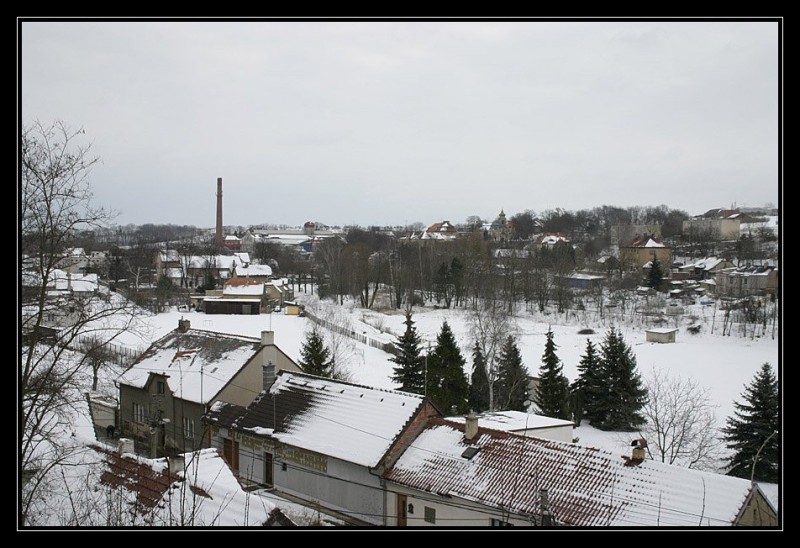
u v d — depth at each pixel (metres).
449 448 29.98
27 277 23.56
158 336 79.31
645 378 65.19
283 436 34.56
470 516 26.66
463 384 53.59
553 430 38.28
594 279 130.00
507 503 25.42
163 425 35.62
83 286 60.75
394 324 99.56
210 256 146.12
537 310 110.38
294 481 34.03
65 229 22.66
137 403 45.53
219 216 179.00
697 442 46.12
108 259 102.25
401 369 54.34
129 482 22.42
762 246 147.00
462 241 139.12
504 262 124.38
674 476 23.50
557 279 115.38
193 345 47.00
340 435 32.88
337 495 31.86
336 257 124.75
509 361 58.59
